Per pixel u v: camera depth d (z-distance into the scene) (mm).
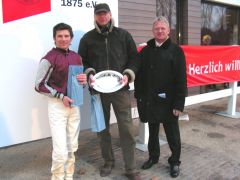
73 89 3062
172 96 3504
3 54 3617
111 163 3686
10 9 3586
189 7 7250
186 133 5184
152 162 3842
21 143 4219
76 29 4113
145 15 6215
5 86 3689
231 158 4160
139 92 3672
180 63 3393
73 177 3561
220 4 8492
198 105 7211
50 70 2990
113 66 3328
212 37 8500
